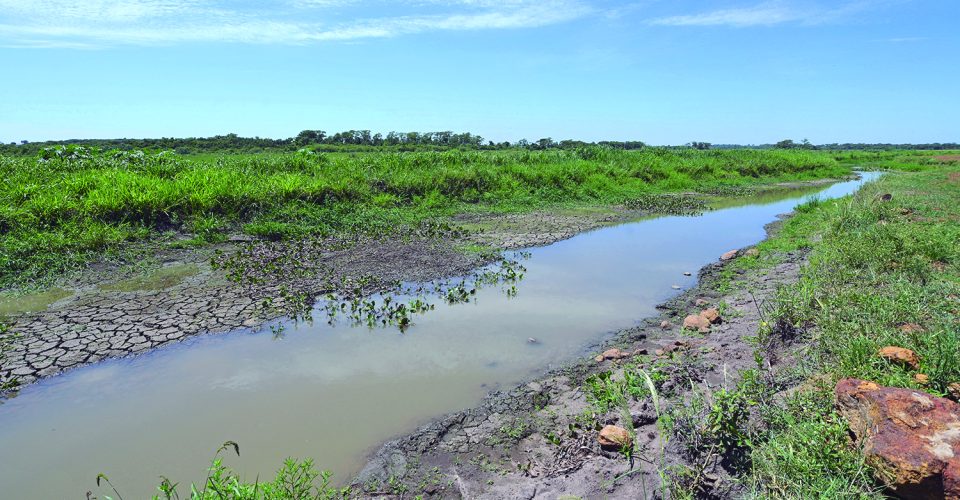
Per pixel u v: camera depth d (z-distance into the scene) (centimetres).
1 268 745
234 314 627
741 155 3020
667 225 1298
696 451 336
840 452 291
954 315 473
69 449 379
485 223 1260
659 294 733
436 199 1486
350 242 1000
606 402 421
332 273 800
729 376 451
